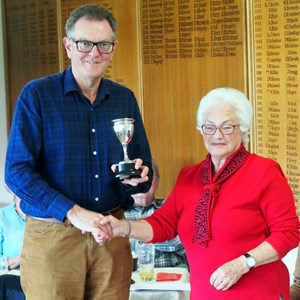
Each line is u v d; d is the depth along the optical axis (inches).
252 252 80.7
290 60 121.7
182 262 135.1
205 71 134.1
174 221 90.8
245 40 127.8
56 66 155.2
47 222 84.0
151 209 139.8
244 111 84.4
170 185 142.5
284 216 82.7
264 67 125.9
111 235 84.2
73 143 83.4
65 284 84.9
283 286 85.2
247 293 82.3
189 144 138.3
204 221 84.4
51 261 83.9
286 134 124.2
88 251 85.0
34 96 82.3
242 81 129.1
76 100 84.5
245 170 84.9
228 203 83.8
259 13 125.2
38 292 85.2
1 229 143.4
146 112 143.8
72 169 83.4
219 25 130.9
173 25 137.3
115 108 88.1
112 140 86.4
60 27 152.9
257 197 83.0
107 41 81.3
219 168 87.0
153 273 115.0
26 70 161.9
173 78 138.9
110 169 86.0
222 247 83.1
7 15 164.2
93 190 84.9
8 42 165.0
